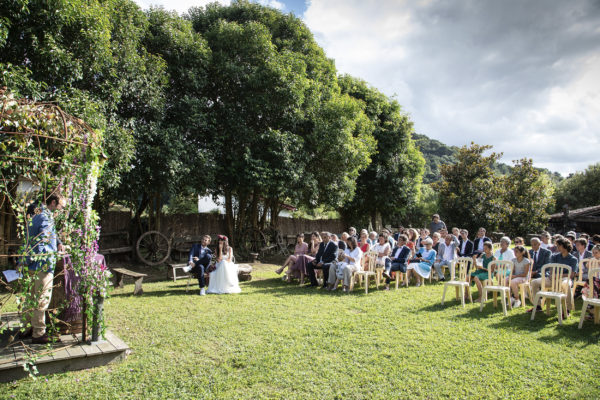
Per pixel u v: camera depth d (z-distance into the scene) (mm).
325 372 4516
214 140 13578
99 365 4660
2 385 4086
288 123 14922
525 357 4926
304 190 15531
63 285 5156
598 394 3965
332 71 17484
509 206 24281
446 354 5035
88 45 9000
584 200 38656
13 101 4715
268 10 16000
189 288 9688
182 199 17609
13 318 5996
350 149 15641
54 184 5250
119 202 12680
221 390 4109
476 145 26688
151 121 11633
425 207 29828
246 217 17406
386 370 4555
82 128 5383
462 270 7797
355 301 8055
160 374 4465
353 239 9531
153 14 12727
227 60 14016
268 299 8250
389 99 23625
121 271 9383
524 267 7621
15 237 10039
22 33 7992
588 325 6246
